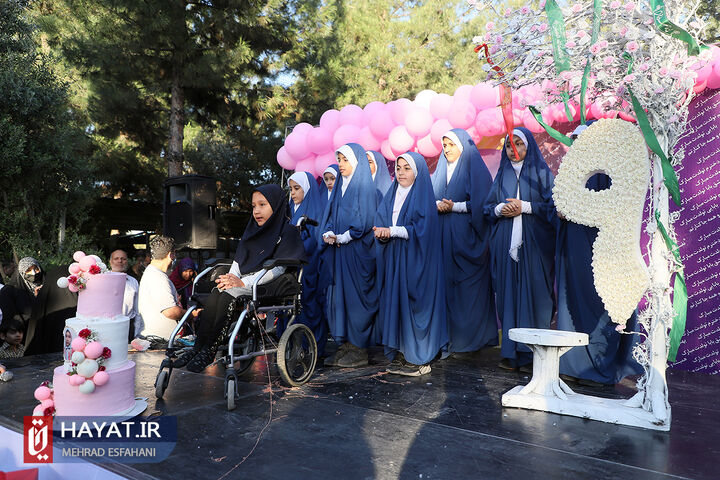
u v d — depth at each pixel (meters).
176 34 10.19
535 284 4.12
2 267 8.32
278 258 3.54
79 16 9.90
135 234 15.25
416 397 3.40
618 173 2.97
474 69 11.17
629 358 3.68
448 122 5.32
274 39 11.41
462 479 2.12
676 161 2.85
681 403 3.38
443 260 4.59
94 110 11.15
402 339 4.10
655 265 2.87
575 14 2.71
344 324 4.41
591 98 3.10
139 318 4.83
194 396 3.29
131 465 2.22
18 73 9.09
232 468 2.21
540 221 4.11
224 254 16.11
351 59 11.88
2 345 4.63
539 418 2.98
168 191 9.87
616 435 2.71
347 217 4.41
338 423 2.81
